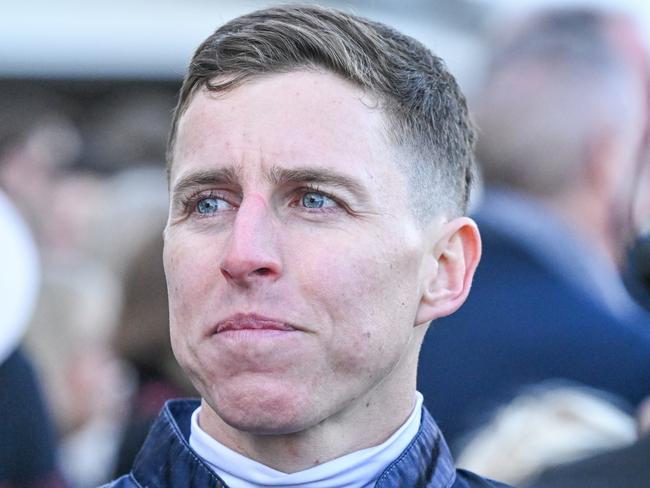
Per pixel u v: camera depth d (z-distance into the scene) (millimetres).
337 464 2320
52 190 5738
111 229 5309
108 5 8273
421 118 2402
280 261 2189
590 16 3609
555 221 3502
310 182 2238
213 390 2215
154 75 8148
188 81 2398
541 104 3531
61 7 8242
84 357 4957
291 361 2178
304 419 2193
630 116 3531
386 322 2266
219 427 2375
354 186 2252
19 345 4023
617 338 3422
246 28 2381
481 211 3523
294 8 2467
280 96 2275
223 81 2312
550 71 3551
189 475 2371
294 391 2182
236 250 2166
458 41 7301
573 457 2828
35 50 8070
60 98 8203
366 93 2324
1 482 3943
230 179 2258
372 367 2256
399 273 2293
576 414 3152
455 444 3348
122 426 4211
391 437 2383
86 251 5672
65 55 8102
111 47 8133
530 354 3385
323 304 2201
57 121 6750
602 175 3527
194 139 2309
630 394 3404
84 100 8398
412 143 2369
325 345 2201
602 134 3510
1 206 4016
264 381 2172
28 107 5953
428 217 2389
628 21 3635
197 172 2279
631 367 3402
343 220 2246
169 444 2424
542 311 3414
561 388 3352
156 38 8141
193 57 2418
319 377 2203
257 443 2316
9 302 3902
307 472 2311
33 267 3977
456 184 2502
